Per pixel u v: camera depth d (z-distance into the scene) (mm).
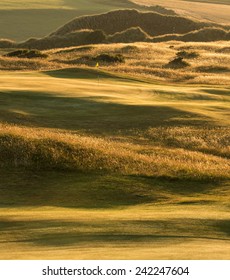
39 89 49375
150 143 37125
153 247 14234
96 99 46750
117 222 18141
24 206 24188
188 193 26109
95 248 14195
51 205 24391
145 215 19625
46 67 75750
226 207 22625
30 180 27828
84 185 26906
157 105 45281
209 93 54219
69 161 29812
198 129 39875
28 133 33406
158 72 75000
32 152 30359
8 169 28953
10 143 31062
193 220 18469
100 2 199875
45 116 41781
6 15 169625
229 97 53156
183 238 15852
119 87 54406
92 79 61406
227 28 143250
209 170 28984
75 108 44188
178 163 30484
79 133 38125
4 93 46750
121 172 28625
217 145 36906
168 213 20312
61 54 94312
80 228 17328
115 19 137875
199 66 84250
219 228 17484
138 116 42500
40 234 16594
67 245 14844
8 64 75938
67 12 179500
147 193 25875
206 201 24156
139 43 109500
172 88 56281
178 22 142500
